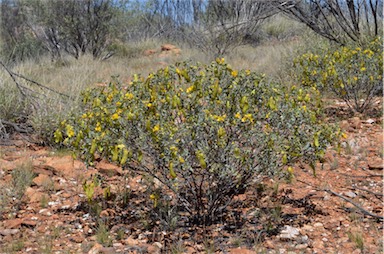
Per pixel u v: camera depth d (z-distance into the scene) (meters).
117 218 3.40
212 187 3.47
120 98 3.19
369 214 3.26
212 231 3.18
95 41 12.86
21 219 3.34
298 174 4.09
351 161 4.34
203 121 2.96
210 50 11.99
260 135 3.04
